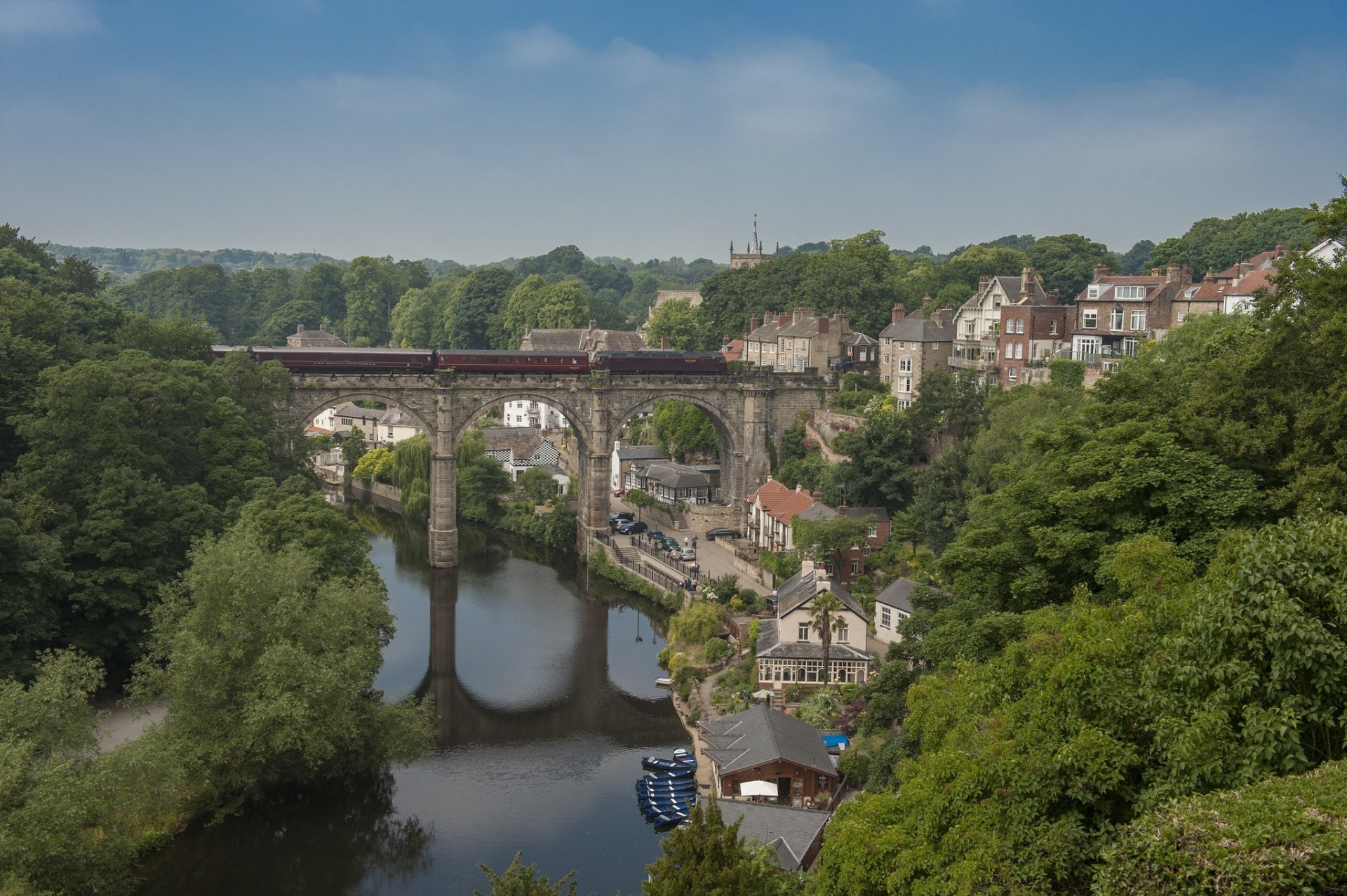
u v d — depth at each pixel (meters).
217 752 74.12
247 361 134.50
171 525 100.25
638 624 129.88
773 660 100.25
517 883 50.62
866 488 140.62
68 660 69.50
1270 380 61.12
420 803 84.62
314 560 95.19
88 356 120.75
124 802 64.88
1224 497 55.31
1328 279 59.84
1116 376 69.88
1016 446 112.38
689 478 178.50
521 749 95.25
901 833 44.84
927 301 187.38
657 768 89.38
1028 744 41.25
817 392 171.38
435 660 117.06
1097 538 58.00
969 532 64.94
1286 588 37.75
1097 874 34.38
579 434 161.50
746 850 58.47
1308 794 30.91
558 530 168.00
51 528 96.75
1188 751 35.91
